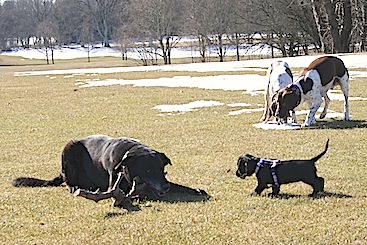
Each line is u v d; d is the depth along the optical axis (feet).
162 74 110.52
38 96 80.59
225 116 52.39
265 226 20.99
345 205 23.32
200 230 20.76
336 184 26.58
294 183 26.91
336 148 35.27
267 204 23.73
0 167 34.14
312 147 35.88
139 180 24.17
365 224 20.89
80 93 81.20
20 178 29.17
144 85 88.22
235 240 19.61
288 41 188.44
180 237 20.11
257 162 25.12
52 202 25.52
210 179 28.55
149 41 217.36
